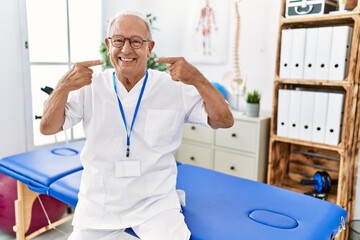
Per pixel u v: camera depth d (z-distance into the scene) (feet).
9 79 8.70
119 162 4.20
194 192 5.14
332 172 8.04
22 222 6.52
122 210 4.25
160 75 4.48
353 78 6.48
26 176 5.67
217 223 4.19
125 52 3.92
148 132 4.27
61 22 9.91
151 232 3.99
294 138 7.50
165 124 4.32
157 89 4.34
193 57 10.66
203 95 4.05
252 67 9.43
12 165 6.04
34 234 6.88
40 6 9.34
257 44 9.22
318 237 3.96
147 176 4.30
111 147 4.23
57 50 9.94
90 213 4.24
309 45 6.96
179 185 5.40
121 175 4.19
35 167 5.89
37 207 6.84
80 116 4.35
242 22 9.43
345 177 6.88
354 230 6.88
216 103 4.06
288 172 8.78
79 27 10.42
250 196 5.03
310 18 6.85
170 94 4.37
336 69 6.67
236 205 4.72
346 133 6.69
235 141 8.60
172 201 4.36
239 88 9.42
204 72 10.58
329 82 6.77
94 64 4.04
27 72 9.05
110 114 4.22
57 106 3.99
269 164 8.00
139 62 4.07
